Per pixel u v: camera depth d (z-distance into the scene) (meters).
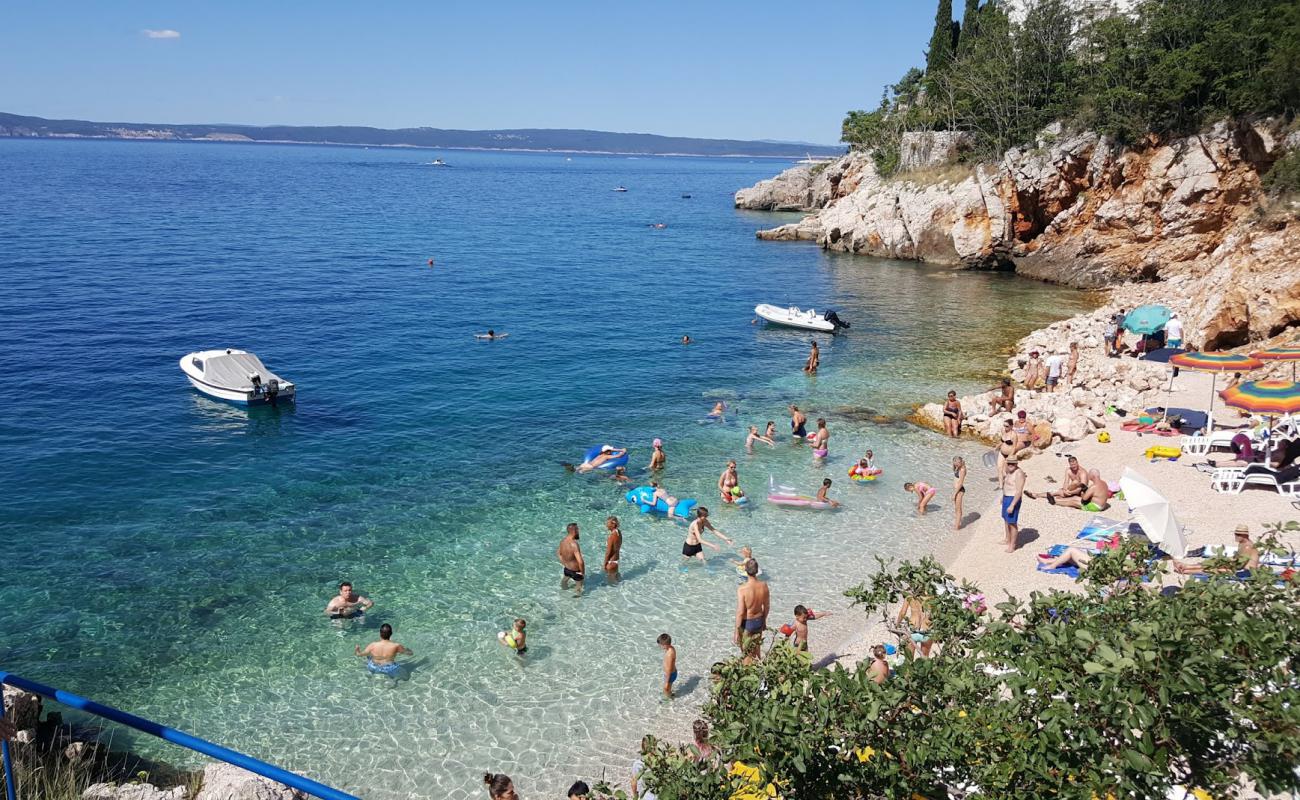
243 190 143.88
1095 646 6.55
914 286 59.41
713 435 28.44
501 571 18.98
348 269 62.19
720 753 7.09
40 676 14.79
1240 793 8.46
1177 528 15.97
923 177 72.69
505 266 66.81
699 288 58.25
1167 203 54.09
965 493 23.30
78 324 41.41
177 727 13.59
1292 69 46.34
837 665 7.04
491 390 33.31
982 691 6.97
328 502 22.59
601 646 16.09
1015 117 67.00
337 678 15.02
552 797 12.30
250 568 18.89
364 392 32.62
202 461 25.30
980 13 85.50
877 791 6.64
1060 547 18.53
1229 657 6.34
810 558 19.72
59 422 28.14
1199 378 29.94
